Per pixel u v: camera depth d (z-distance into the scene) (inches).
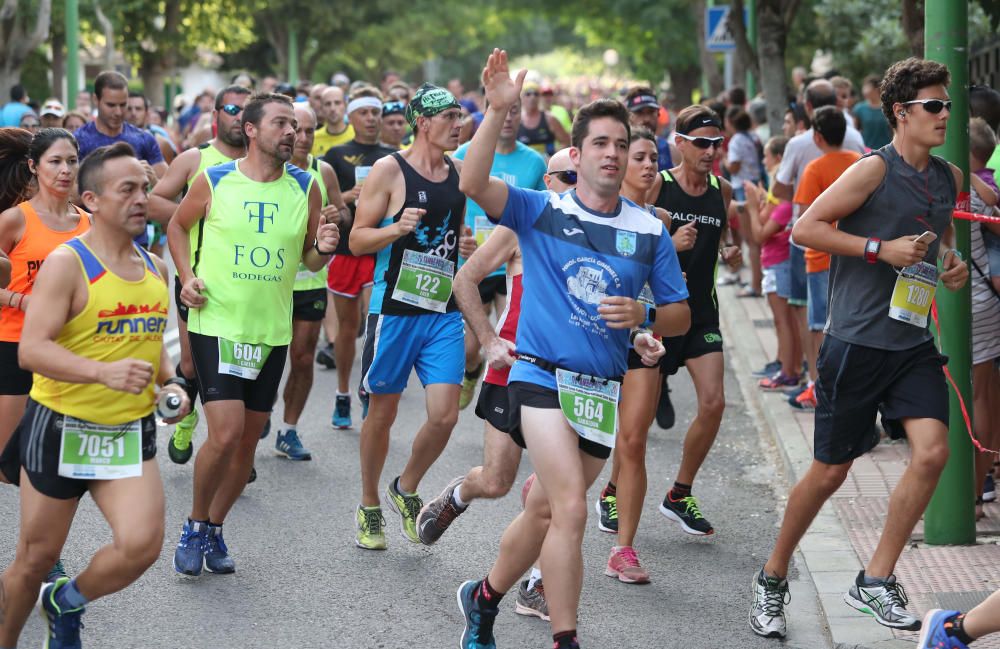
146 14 1824.6
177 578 302.0
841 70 1115.9
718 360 328.5
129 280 228.7
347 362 454.0
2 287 297.6
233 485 306.2
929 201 255.4
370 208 317.1
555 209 233.6
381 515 328.2
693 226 309.9
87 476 225.5
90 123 503.8
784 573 270.4
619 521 308.5
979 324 331.3
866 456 398.3
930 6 299.1
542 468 230.1
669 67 2003.0
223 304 295.3
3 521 342.0
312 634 270.4
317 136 613.0
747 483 395.2
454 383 319.0
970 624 223.6
